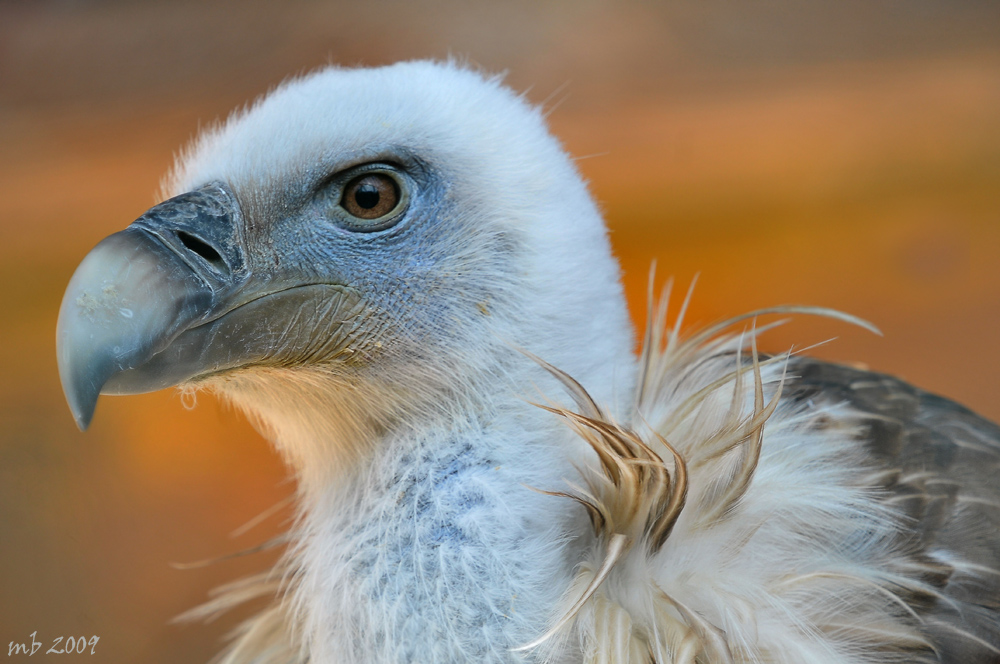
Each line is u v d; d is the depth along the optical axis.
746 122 3.22
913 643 1.37
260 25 3.69
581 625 1.35
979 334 2.65
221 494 2.30
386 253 1.39
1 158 3.22
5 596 2.05
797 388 1.43
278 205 1.39
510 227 1.39
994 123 3.19
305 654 1.41
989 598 1.38
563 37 3.59
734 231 2.93
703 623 1.35
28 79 3.61
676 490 1.36
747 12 3.78
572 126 3.18
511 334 1.38
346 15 3.76
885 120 3.25
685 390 1.39
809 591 1.37
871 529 1.38
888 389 1.44
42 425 2.48
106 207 2.93
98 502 2.27
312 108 1.39
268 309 1.38
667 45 3.59
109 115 3.42
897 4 4.02
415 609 1.37
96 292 1.36
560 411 1.36
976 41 3.72
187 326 1.37
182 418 2.49
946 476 1.40
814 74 3.47
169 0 3.94
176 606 2.04
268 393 1.40
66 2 3.95
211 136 1.42
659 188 2.96
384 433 1.39
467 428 1.38
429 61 1.43
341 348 1.39
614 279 1.40
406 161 1.39
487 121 1.40
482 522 1.37
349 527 1.38
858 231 2.99
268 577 1.45
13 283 2.78
